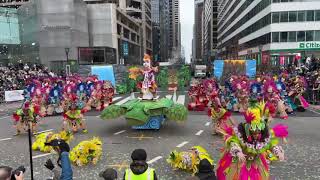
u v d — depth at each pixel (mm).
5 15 58062
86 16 61250
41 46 53188
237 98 19766
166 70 39812
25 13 57500
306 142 12438
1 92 27844
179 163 9141
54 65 48344
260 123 6609
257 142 6598
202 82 21578
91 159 9891
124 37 81875
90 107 22203
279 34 56375
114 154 11016
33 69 39281
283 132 6832
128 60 81438
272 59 56062
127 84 34406
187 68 42250
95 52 48719
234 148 6414
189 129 15031
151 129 14852
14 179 4676
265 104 7312
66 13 52625
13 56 57750
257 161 6742
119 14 74938
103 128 15508
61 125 16641
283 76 21141
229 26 110312
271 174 8930
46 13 52688
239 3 90438
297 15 55594
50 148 11305
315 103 23000
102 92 22625
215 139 13039
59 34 52750
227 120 13266
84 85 21891
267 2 58594
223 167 6941
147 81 14992
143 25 110438
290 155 10711
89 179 8719
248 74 37188
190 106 20938
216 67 37812
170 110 13914
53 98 20391
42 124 16922
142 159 5117
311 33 55406
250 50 74375
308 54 55500
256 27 68875
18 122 14297
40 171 9406
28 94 19406
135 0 108438
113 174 5102
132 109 14016
